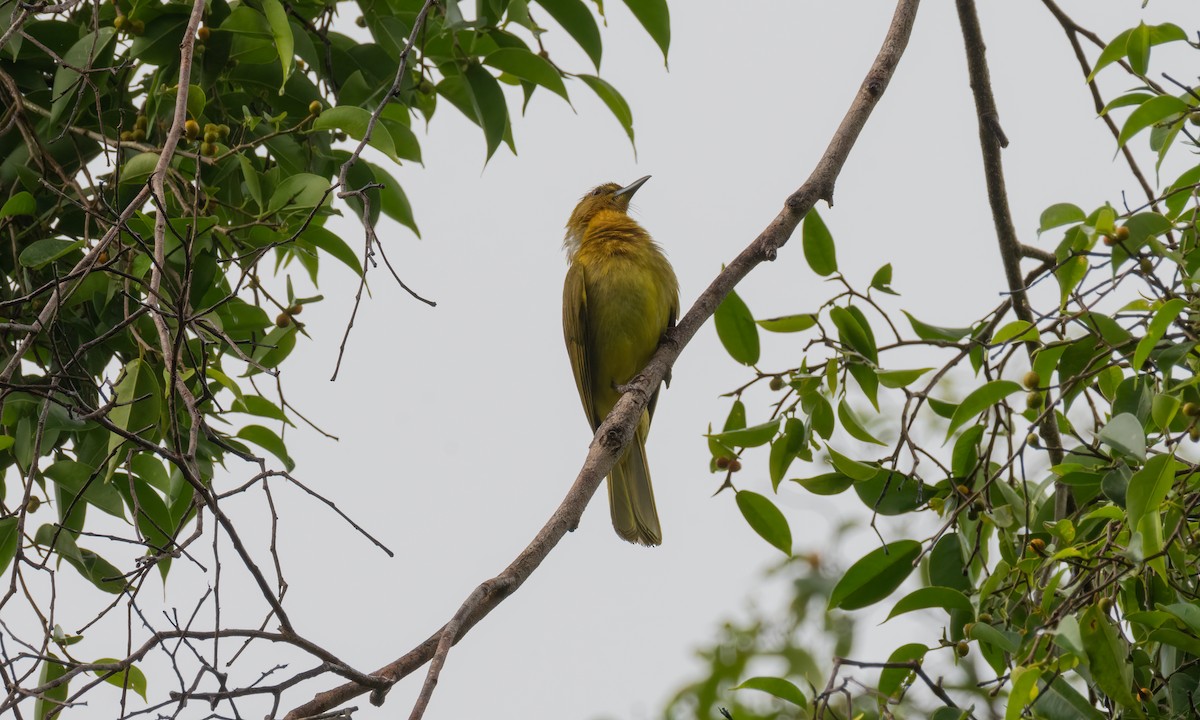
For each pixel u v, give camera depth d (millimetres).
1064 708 5910
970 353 8461
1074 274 7129
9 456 8484
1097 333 6992
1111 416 7035
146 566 5656
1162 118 7359
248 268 6395
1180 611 5840
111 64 8211
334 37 9164
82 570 8062
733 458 8539
